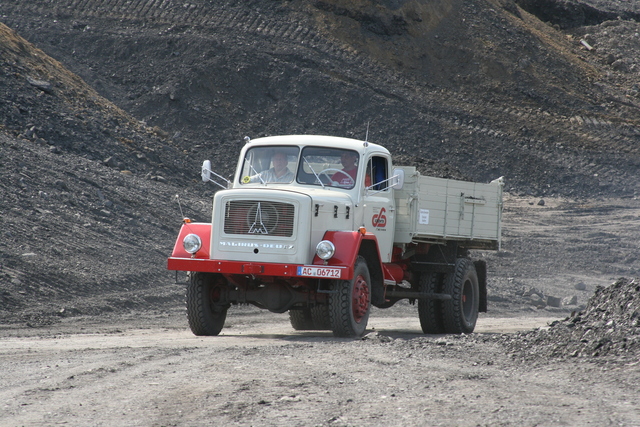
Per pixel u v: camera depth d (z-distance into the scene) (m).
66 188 81.00
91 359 27.88
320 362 26.67
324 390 21.52
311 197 36.56
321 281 38.09
